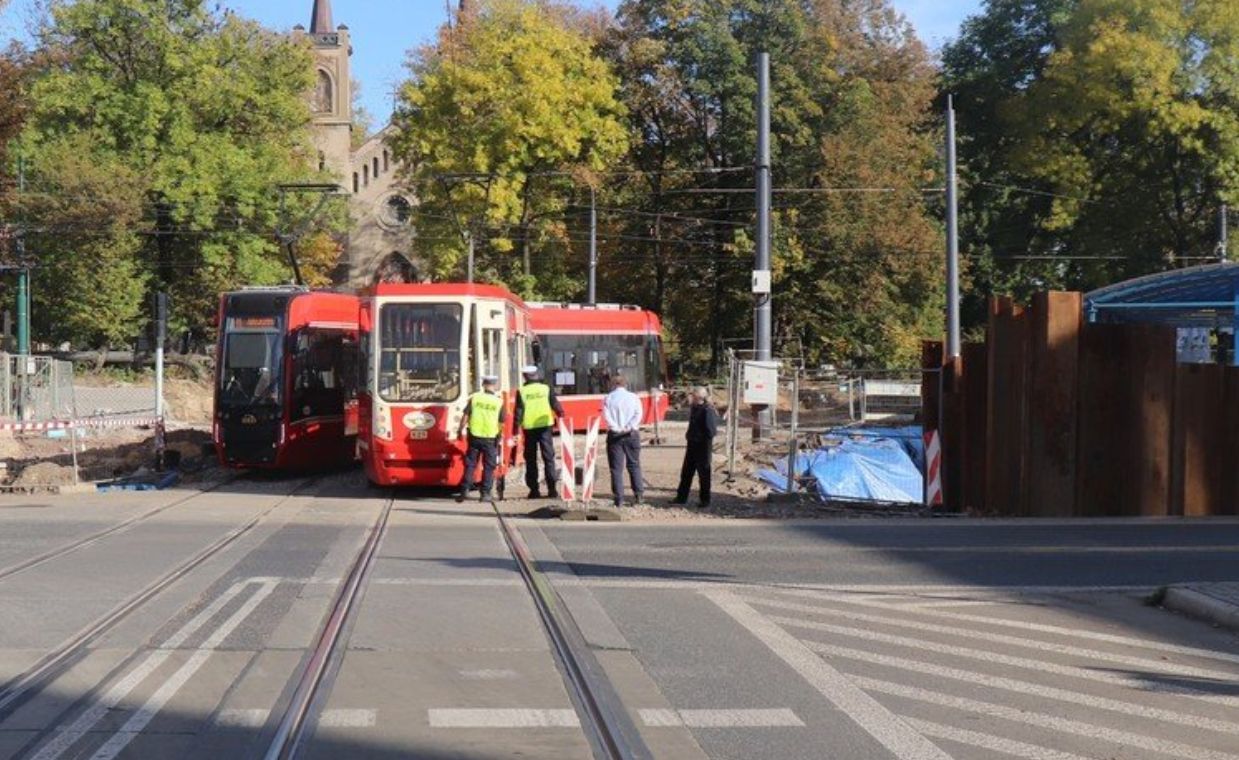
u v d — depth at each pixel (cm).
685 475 2058
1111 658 971
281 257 5791
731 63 4925
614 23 5506
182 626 1030
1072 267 5156
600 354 3794
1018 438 2014
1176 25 4394
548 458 2170
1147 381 2027
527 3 5222
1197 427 2050
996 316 2030
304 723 750
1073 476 1998
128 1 5128
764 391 2427
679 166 5403
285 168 5488
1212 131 4422
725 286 5372
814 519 1938
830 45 4966
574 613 1110
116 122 5216
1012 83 5303
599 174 5125
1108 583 1338
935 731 756
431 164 4991
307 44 5819
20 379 3731
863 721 774
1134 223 4672
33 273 5225
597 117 5025
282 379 2530
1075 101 4547
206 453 2941
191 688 830
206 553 1456
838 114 4991
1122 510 2012
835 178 4897
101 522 1772
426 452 2148
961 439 2059
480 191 4919
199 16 5384
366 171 8019
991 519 1955
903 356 5247
